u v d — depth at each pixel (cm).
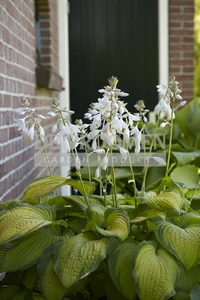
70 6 529
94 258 156
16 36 286
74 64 531
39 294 172
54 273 159
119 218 170
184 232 166
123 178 312
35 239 170
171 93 188
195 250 160
